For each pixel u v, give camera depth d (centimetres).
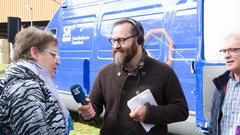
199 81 574
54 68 283
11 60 278
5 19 2902
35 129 243
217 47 557
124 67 326
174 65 631
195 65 584
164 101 326
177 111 316
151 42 680
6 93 250
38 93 252
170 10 643
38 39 271
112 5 781
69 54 914
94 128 855
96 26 823
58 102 277
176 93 323
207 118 558
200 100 571
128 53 318
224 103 331
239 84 325
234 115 323
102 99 345
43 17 2694
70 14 917
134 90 323
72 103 899
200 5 582
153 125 319
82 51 869
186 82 612
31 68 262
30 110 244
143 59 326
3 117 251
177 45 627
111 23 779
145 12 696
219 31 559
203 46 576
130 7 733
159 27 664
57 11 969
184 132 618
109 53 779
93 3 841
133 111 311
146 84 322
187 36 609
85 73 858
